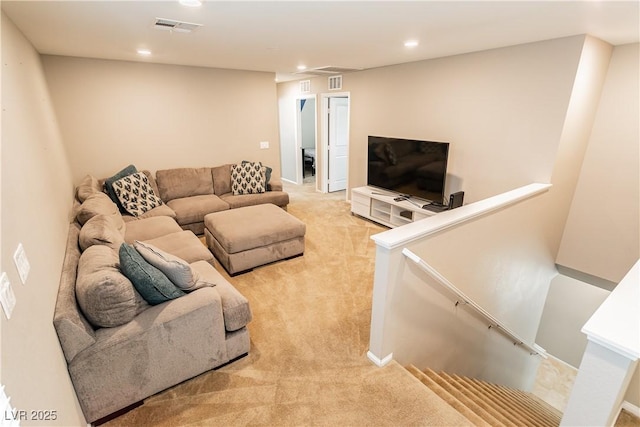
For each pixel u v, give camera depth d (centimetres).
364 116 544
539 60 321
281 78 667
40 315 133
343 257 390
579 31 280
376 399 197
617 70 336
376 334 220
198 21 245
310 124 799
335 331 261
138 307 187
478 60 371
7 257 108
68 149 419
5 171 131
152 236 333
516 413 268
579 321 469
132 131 456
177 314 190
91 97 420
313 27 264
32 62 293
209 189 497
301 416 186
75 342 160
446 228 229
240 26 260
